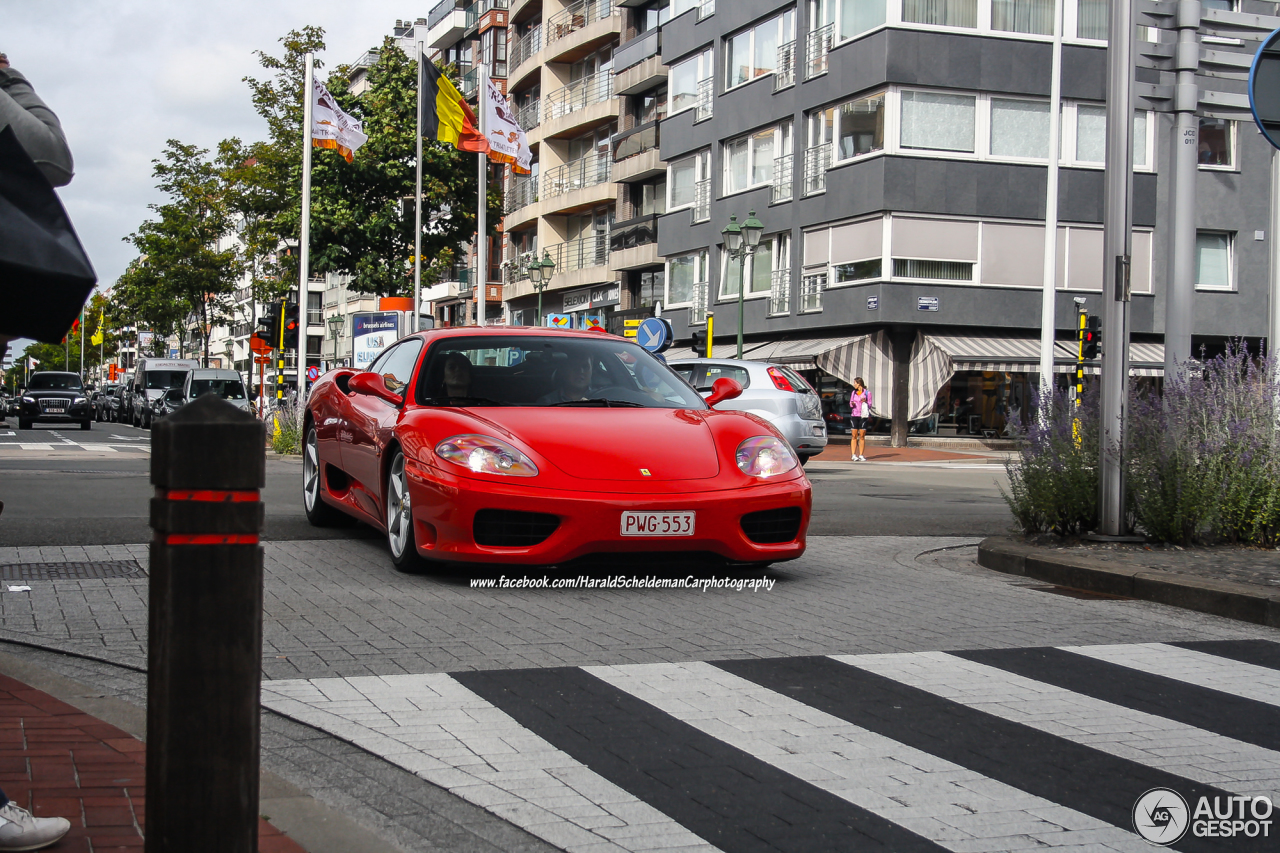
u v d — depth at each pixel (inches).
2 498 452.8
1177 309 338.0
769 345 1370.6
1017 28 1218.6
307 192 1081.4
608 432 266.8
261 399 1096.2
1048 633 222.7
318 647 197.0
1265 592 242.8
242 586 90.0
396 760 140.0
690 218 1541.6
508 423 266.8
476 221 1422.2
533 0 2108.8
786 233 1360.7
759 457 269.1
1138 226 1242.6
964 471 896.9
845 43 1241.4
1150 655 204.7
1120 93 316.8
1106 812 126.6
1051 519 328.2
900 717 161.3
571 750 144.5
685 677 180.4
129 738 143.6
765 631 217.0
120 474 605.6
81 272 90.3
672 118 1585.9
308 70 1077.8
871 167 1203.9
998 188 1214.9
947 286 1203.9
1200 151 1295.5
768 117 1380.4
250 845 90.2
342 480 342.6
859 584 275.6
